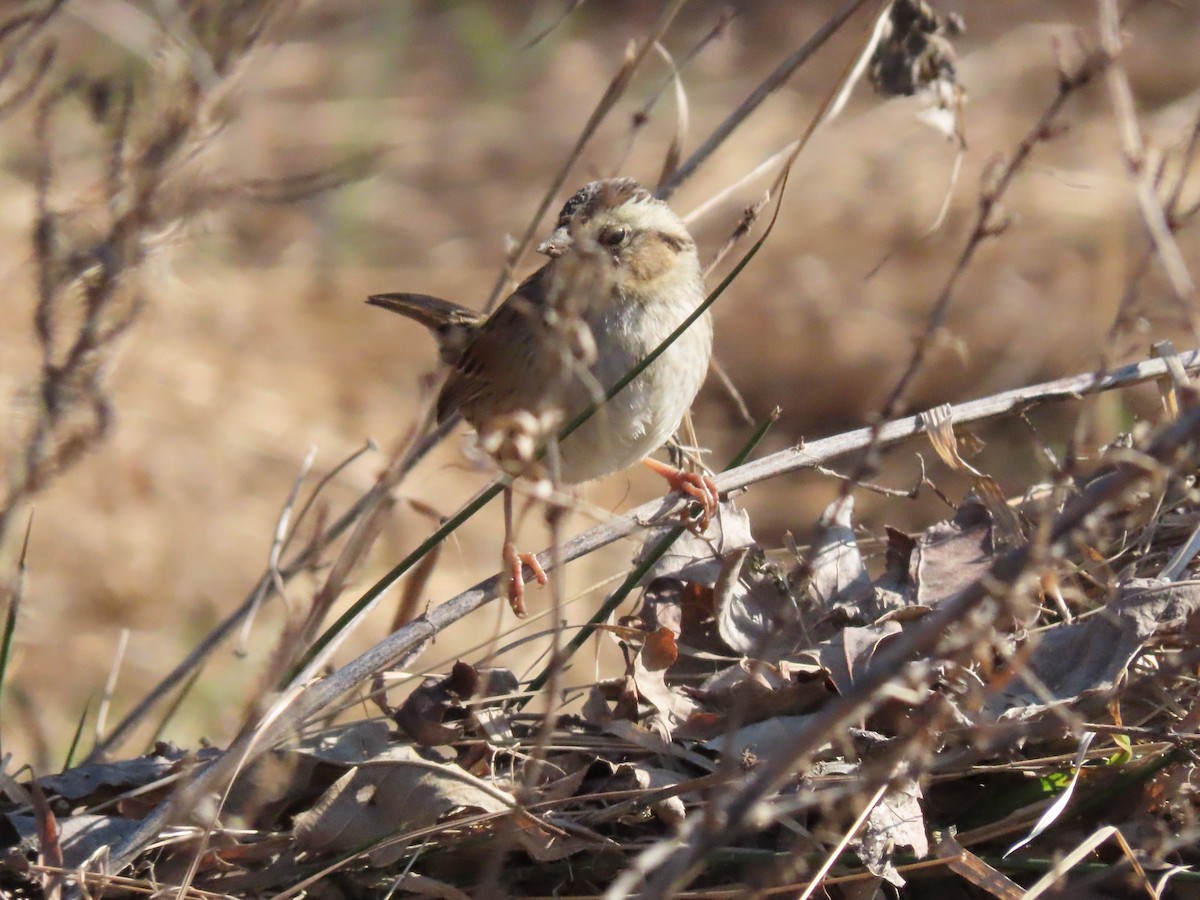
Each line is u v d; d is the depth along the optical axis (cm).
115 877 564
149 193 507
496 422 521
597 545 725
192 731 1097
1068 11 2189
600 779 614
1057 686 607
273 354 1631
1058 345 1584
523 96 2197
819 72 2200
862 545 788
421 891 577
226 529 1362
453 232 1892
